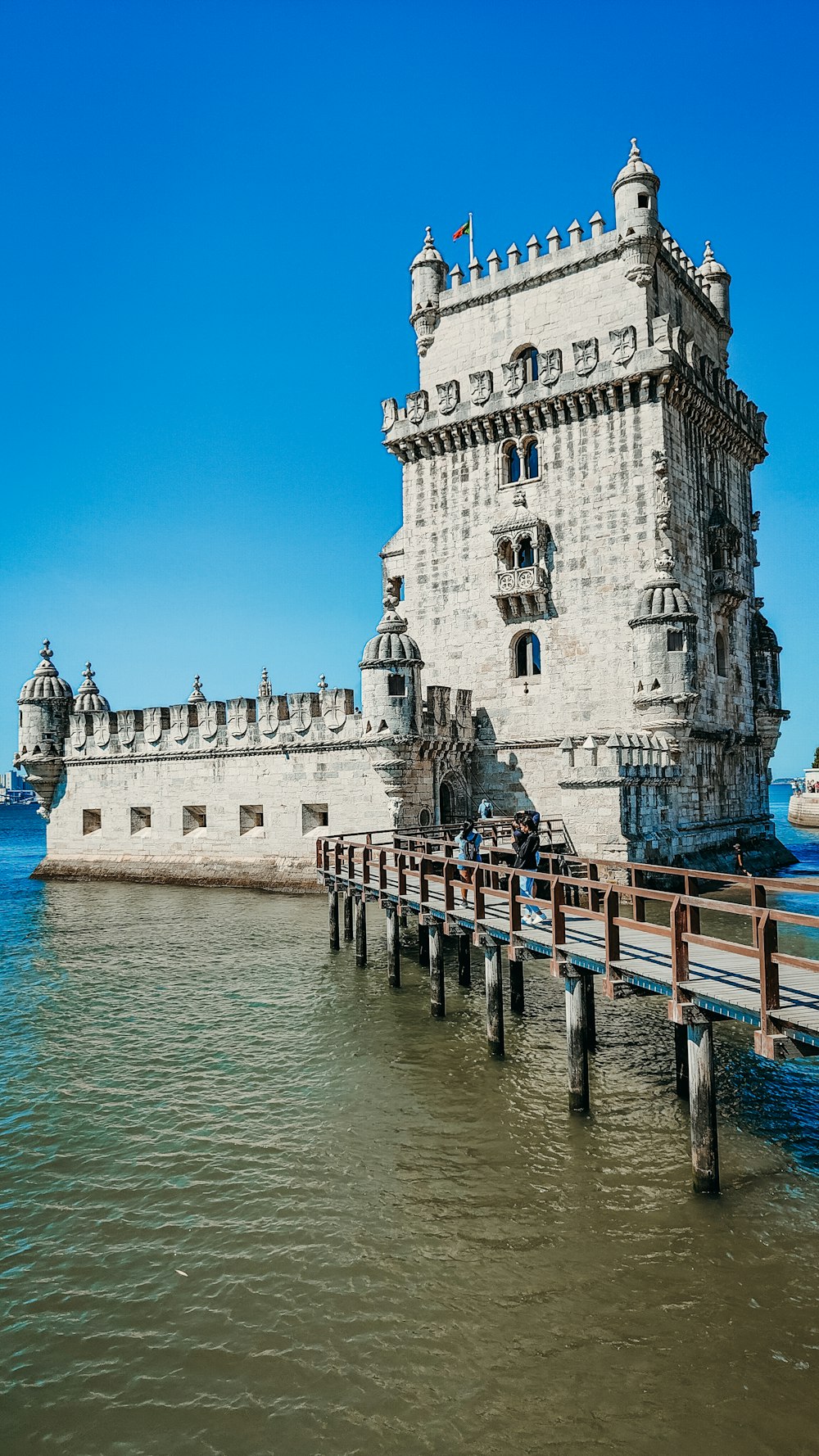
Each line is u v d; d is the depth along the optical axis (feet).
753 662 165.17
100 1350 32.12
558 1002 73.15
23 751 161.48
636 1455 26.99
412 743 120.06
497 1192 41.88
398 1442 27.76
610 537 129.49
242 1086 55.98
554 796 132.87
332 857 118.32
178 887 139.74
